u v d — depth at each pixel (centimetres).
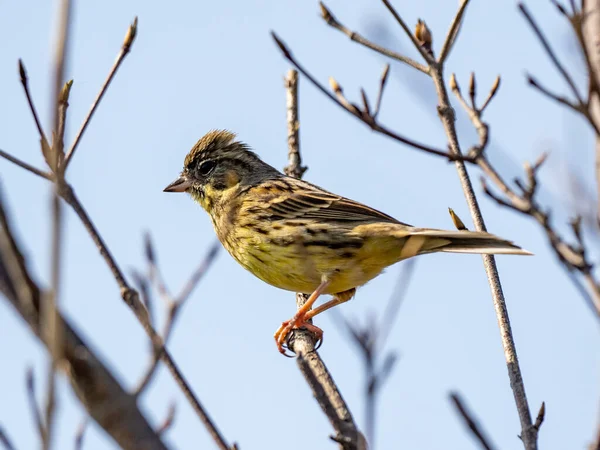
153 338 748
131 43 1005
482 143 984
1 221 651
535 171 861
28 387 684
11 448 747
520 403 1118
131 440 671
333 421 912
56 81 687
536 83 823
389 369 747
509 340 1227
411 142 970
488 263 1328
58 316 622
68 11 686
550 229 826
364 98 990
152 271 795
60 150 906
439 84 1271
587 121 821
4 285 646
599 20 942
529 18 821
